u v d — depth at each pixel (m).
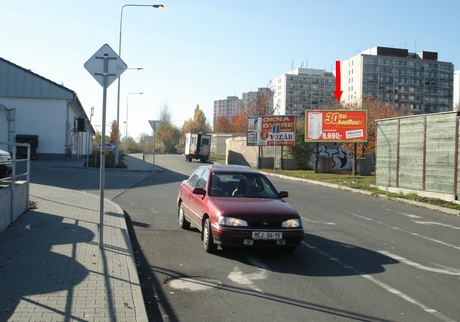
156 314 5.26
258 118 36.28
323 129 30.42
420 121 18.27
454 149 16.39
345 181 24.80
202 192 8.92
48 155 34.12
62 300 5.22
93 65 8.00
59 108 34.16
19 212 10.51
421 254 8.85
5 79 33.34
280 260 8.02
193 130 112.06
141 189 19.16
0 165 11.45
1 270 6.30
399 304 5.84
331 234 10.62
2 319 4.54
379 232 11.09
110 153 52.50
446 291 6.47
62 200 13.80
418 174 18.38
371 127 40.84
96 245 8.16
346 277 7.05
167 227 10.83
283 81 140.00
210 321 5.07
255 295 6.02
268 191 9.37
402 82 119.81
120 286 5.87
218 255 8.20
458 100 108.31
